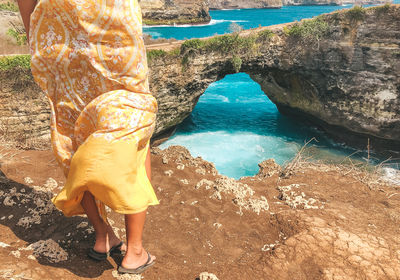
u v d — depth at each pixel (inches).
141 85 108.9
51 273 114.5
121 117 103.5
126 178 104.3
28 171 201.6
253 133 986.1
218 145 901.2
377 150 888.9
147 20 2787.9
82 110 111.3
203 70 839.7
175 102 840.3
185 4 3019.2
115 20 101.1
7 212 156.4
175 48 790.5
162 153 258.4
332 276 139.6
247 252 156.4
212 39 823.1
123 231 161.0
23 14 107.5
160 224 170.9
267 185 235.6
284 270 143.0
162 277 129.4
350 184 238.4
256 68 893.8
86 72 107.5
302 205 201.9
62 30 104.0
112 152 101.8
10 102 581.9
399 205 210.4
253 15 4133.9
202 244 158.7
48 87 113.0
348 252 155.1
